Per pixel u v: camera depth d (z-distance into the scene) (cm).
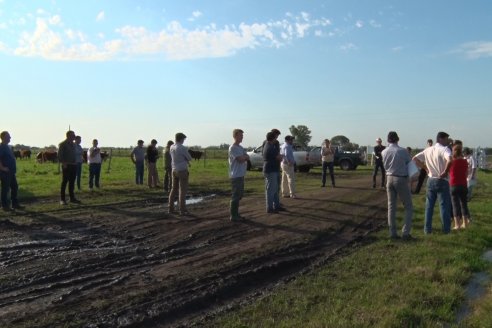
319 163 3159
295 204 1384
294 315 510
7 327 471
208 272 683
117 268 704
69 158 1357
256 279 667
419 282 626
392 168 920
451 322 504
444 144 958
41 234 945
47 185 1925
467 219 1057
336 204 1398
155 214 1202
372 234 985
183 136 1197
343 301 553
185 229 1005
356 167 3497
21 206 1307
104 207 1320
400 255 779
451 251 802
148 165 1834
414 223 1102
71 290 596
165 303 553
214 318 511
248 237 937
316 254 816
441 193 968
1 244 852
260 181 2306
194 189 1880
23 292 589
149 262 741
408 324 486
